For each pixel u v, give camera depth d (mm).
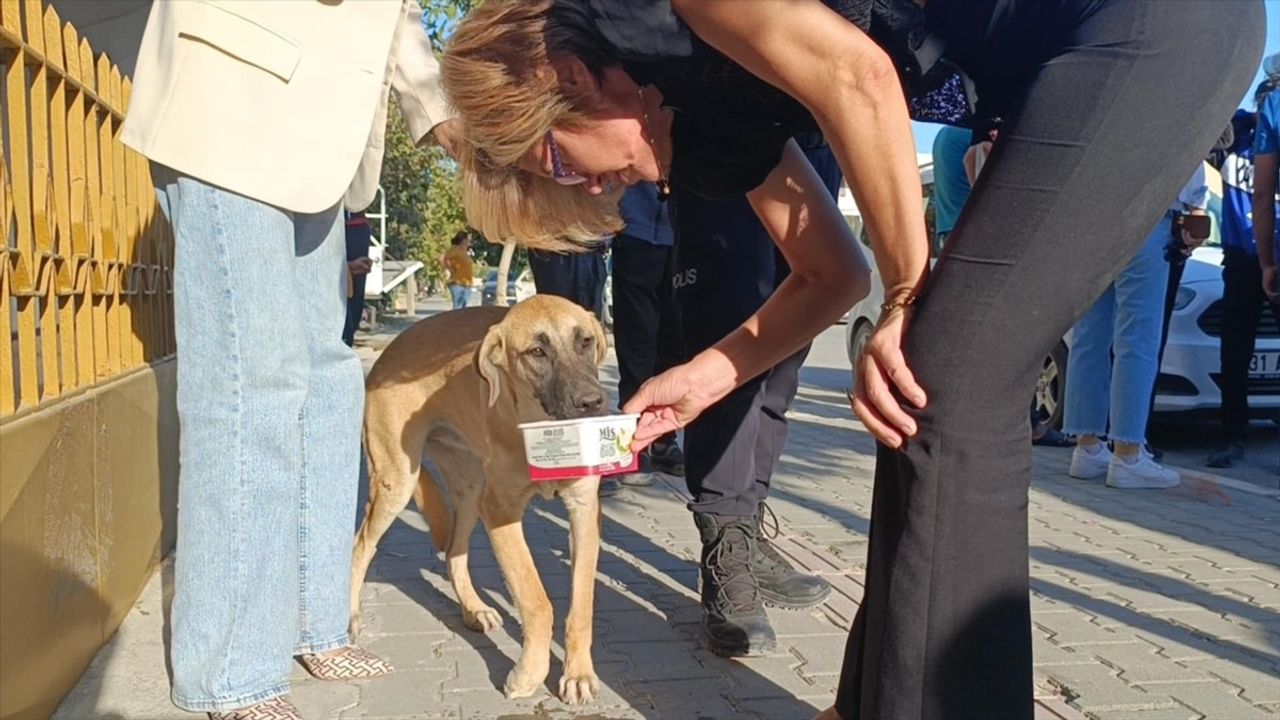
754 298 3783
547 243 2273
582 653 3119
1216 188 8930
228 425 2678
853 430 8445
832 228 2402
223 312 2641
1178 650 3486
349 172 2707
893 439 1902
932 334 1851
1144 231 1878
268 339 2691
